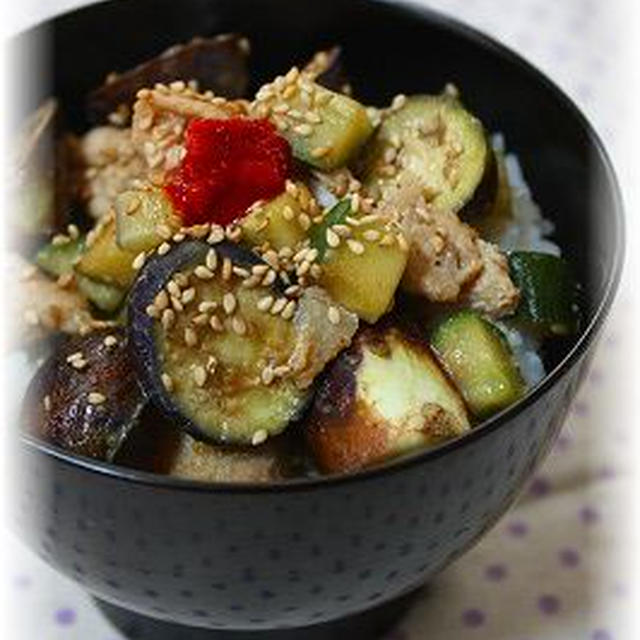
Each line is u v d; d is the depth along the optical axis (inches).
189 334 16.1
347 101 17.5
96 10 19.2
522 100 18.9
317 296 16.1
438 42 19.3
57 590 17.9
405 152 18.1
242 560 15.4
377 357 16.0
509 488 16.2
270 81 19.8
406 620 17.7
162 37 19.6
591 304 17.5
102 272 17.3
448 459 15.2
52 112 18.9
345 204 16.6
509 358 16.7
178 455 16.2
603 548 18.2
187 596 15.9
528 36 22.9
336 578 15.7
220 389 16.1
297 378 15.9
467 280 16.9
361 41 19.5
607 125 21.7
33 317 17.6
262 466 16.0
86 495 15.3
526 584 17.9
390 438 15.6
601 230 17.6
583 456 18.9
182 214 16.8
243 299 16.2
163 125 17.7
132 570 15.8
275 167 16.8
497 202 18.2
